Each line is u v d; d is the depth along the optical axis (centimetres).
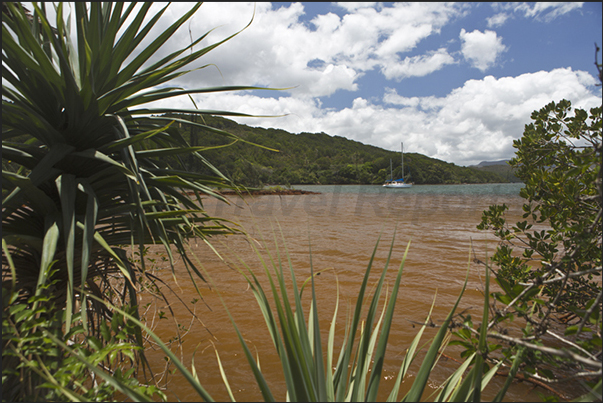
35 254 235
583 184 303
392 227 1288
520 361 171
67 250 183
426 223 1426
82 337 279
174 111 263
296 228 1272
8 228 228
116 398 239
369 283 546
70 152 230
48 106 246
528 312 189
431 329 372
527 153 373
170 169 285
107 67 242
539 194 340
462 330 188
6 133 243
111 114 247
